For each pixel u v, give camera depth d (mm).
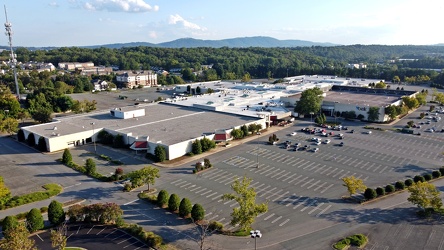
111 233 56156
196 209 59625
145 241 53688
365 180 78188
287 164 88375
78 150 99375
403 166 87312
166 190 72375
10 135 116938
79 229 57312
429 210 62812
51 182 76438
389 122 138500
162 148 89438
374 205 65938
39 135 101500
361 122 138250
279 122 131625
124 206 65562
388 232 56344
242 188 56219
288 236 55312
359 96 173500
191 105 147750
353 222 59625
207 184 75625
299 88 192750
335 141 109500
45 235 55406
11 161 90250
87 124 115500
